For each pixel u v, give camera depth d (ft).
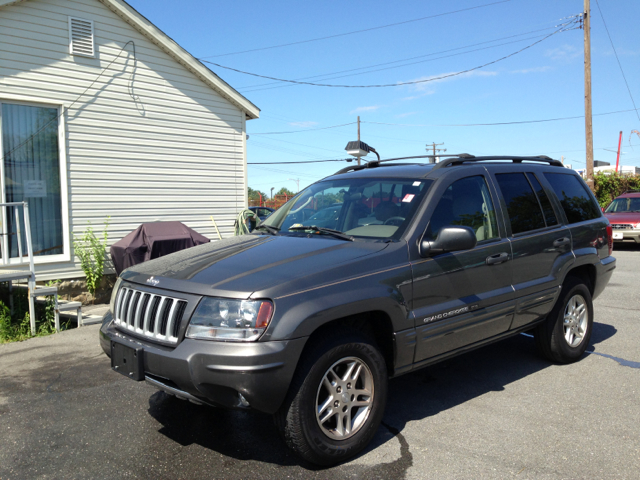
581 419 11.93
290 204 15.05
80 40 27.40
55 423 11.96
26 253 26.04
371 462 10.10
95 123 28.22
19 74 25.40
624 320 21.43
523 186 14.94
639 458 10.10
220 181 34.37
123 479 9.51
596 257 16.49
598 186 72.69
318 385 9.57
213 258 11.17
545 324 15.37
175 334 9.59
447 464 9.96
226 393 9.09
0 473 9.73
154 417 12.32
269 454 10.50
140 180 30.27
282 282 9.46
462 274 12.14
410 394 13.70
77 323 22.58
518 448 10.57
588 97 64.59
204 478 9.54
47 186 26.76
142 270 11.38
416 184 12.79
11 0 24.58
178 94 31.86
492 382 14.49
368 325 11.25
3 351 18.04
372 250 10.99
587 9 63.41
